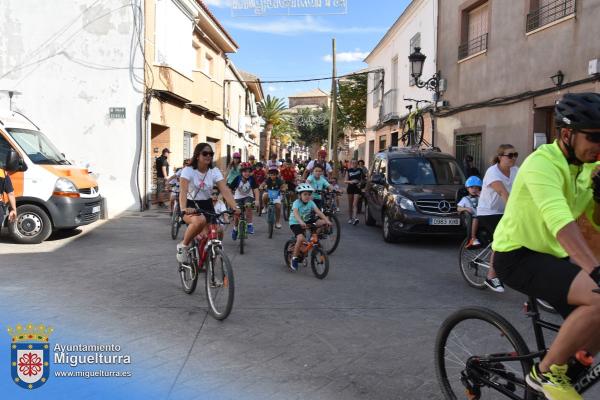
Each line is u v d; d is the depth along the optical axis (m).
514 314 5.56
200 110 20.77
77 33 14.63
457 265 8.27
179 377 3.82
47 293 6.03
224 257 5.12
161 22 15.80
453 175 11.29
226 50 24.44
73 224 9.71
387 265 8.20
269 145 53.94
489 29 12.71
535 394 2.60
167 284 6.61
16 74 14.62
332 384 3.73
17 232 9.44
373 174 12.08
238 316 5.34
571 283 2.39
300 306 5.75
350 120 34.41
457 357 3.18
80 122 14.77
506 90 11.96
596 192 2.51
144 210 15.11
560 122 2.49
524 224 2.61
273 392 3.59
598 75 8.78
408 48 19.59
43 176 9.50
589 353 2.34
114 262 7.93
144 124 15.02
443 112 15.43
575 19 9.54
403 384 3.75
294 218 7.46
